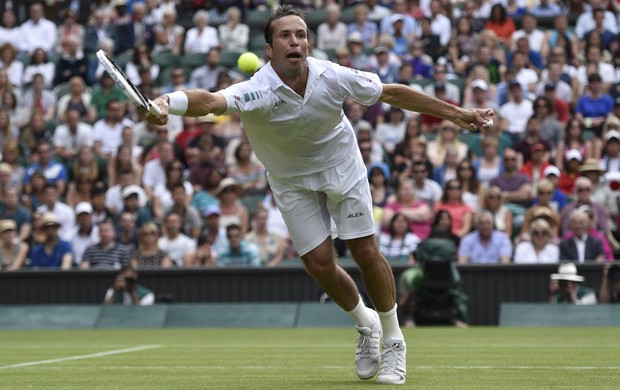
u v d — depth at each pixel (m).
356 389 9.37
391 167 29.02
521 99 31.12
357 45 33.69
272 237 25.59
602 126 30.47
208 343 18.08
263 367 12.36
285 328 23.47
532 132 28.55
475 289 23.77
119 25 37.19
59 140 31.23
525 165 28.22
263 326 23.81
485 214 24.31
